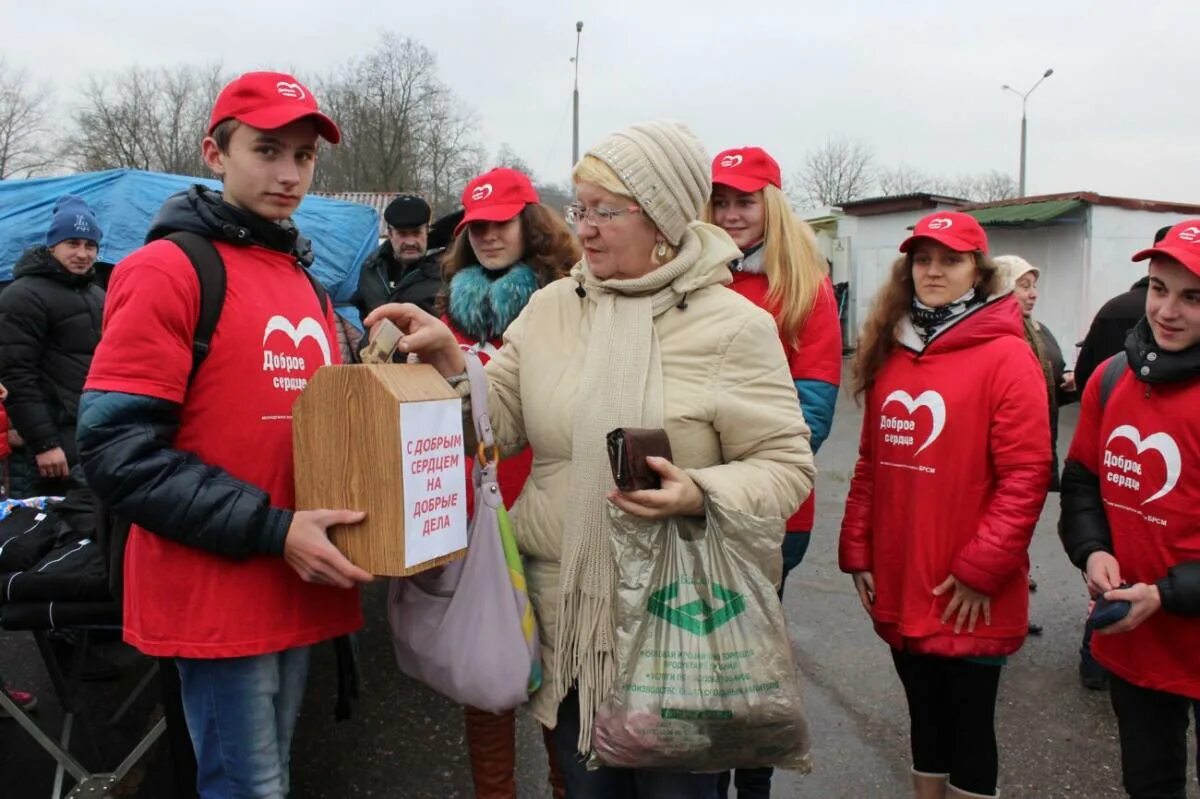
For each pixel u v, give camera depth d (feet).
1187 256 6.32
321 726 11.21
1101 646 7.18
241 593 5.63
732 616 5.21
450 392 5.57
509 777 7.86
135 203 18.79
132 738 10.54
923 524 7.67
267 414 5.73
